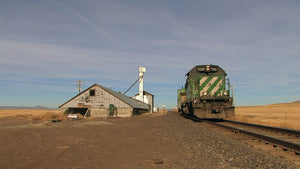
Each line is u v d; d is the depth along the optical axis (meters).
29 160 7.19
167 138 11.95
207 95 23.48
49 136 12.83
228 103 22.69
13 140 11.49
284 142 9.03
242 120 23.92
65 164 6.73
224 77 24.27
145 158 7.56
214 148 8.93
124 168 6.36
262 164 6.58
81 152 8.43
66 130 15.96
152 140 11.35
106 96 40.31
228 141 10.37
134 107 39.94
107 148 9.23
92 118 35.41
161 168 6.37
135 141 11.03
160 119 29.08
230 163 6.73
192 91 25.11
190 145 9.78
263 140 10.59
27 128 17.94
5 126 20.38
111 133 14.14
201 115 22.91
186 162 6.98
